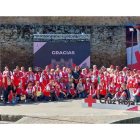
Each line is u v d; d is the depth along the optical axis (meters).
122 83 19.69
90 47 28.86
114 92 20.39
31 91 20.56
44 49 27.53
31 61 28.36
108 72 23.17
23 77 20.72
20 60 28.28
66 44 27.75
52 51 27.61
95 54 28.92
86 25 28.81
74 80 22.81
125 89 19.16
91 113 15.55
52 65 27.61
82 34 28.09
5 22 28.16
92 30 28.84
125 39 29.14
